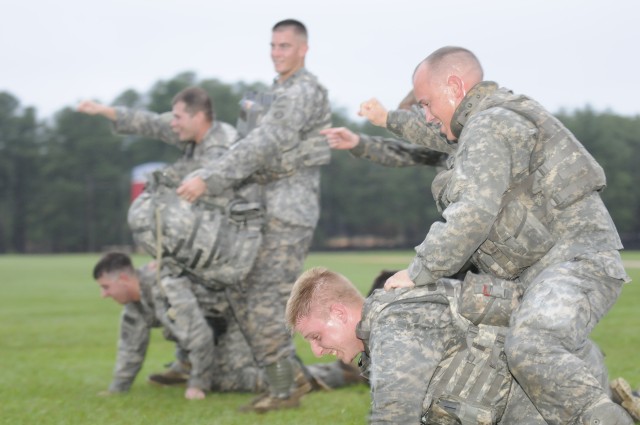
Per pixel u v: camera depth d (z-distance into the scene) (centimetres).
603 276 360
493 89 394
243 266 625
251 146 622
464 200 361
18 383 783
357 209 10388
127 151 10844
